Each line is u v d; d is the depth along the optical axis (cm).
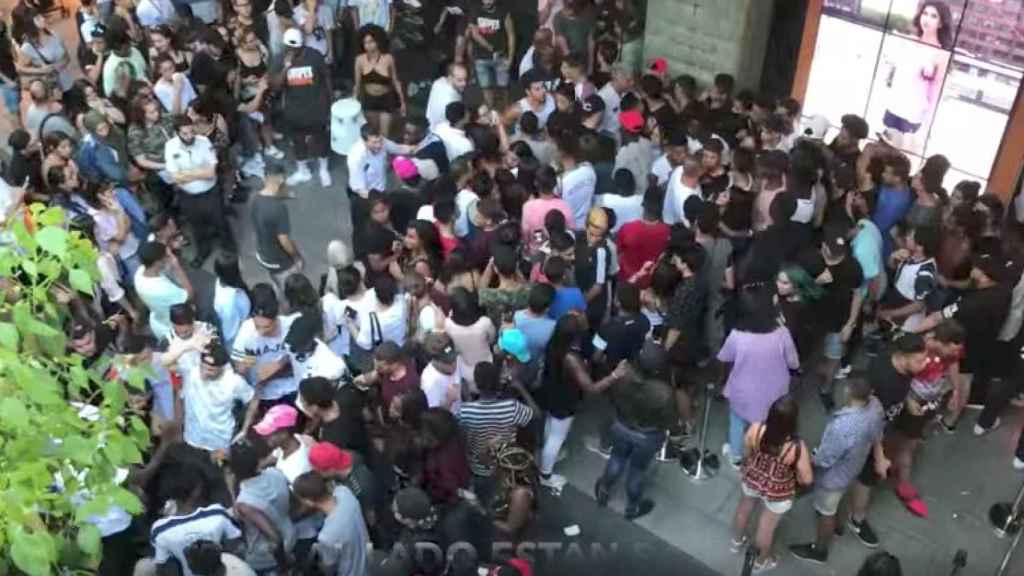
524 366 707
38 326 355
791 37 1081
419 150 896
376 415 686
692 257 737
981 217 766
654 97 962
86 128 921
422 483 657
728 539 743
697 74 1148
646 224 788
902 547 737
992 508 755
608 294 815
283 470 635
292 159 1102
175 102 1002
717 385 821
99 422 385
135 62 1024
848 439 650
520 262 795
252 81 1054
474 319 707
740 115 955
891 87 1027
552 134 909
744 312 712
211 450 700
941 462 801
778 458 648
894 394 686
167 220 930
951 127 999
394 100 1057
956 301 773
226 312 755
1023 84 930
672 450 800
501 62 1188
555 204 801
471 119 955
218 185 970
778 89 1120
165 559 579
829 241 749
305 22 1090
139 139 952
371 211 791
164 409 693
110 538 611
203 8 1195
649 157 913
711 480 785
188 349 684
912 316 791
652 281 747
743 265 795
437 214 789
